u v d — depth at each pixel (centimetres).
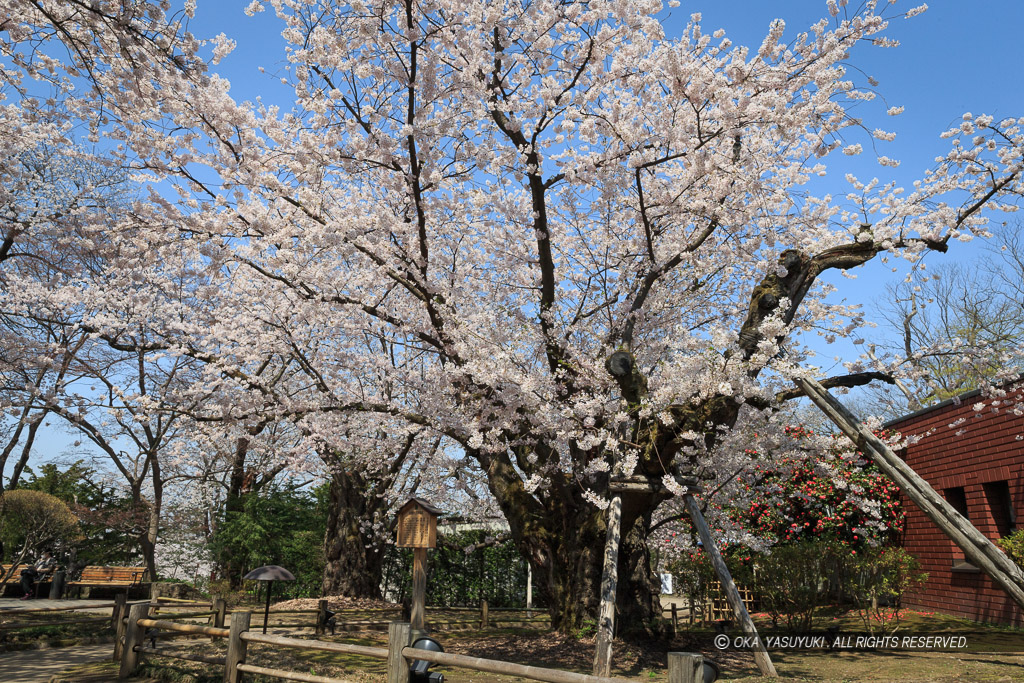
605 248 847
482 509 1403
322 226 715
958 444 1014
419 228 731
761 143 743
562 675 373
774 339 566
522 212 788
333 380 1053
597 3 636
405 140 711
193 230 736
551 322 756
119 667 676
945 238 712
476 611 1380
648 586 834
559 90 680
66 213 1052
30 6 607
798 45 639
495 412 756
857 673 616
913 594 1112
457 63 709
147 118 689
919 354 702
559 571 868
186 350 939
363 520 1454
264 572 773
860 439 604
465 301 888
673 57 606
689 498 678
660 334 869
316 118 702
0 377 1185
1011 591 537
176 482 1994
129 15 552
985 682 556
